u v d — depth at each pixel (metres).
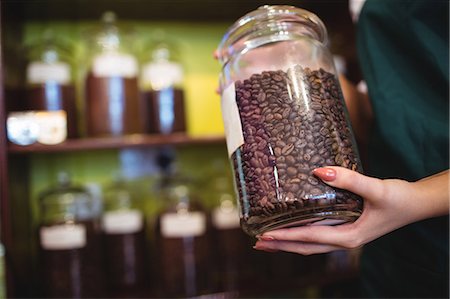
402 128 0.78
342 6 1.37
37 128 1.04
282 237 0.55
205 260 1.15
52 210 1.11
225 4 1.35
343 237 0.54
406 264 0.83
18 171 1.13
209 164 1.42
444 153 0.72
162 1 1.30
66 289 1.05
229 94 0.60
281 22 0.62
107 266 1.17
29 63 1.13
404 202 0.54
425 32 0.75
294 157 0.53
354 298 1.28
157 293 1.13
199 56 1.47
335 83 0.61
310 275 1.21
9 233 0.97
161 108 1.17
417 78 0.78
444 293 0.77
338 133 0.56
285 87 0.56
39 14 1.30
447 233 0.75
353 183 0.51
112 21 1.24
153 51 1.26
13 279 0.97
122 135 1.11
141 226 1.20
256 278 1.23
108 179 1.34
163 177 1.32
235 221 1.23
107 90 1.12
